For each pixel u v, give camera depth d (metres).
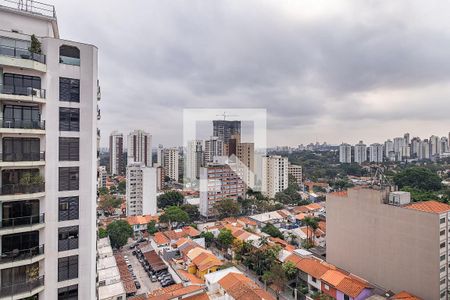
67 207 23.62
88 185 24.38
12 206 22.17
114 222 72.12
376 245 46.34
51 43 23.16
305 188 134.50
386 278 44.78
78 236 23.98
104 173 157.62
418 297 40.66
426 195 84.38
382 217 45.56
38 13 24.41
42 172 22.89
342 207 52.16
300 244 67.38
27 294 21.53
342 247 51.94
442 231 39.62
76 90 24.05
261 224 82.06
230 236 64.06
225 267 52.06
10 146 22.22
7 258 21.33
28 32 24.05
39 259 22.27
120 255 62.44
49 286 22.83
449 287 39.66
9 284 21.97
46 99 22.77
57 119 23.20
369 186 52.03
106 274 47.06
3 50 21.86
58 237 23.27
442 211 40.25
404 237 42.62
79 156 24.06
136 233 81.12
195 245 60.88
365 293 40.22
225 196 89.44
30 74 22.50
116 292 41.62
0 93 20.86
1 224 21.23
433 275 39.28
